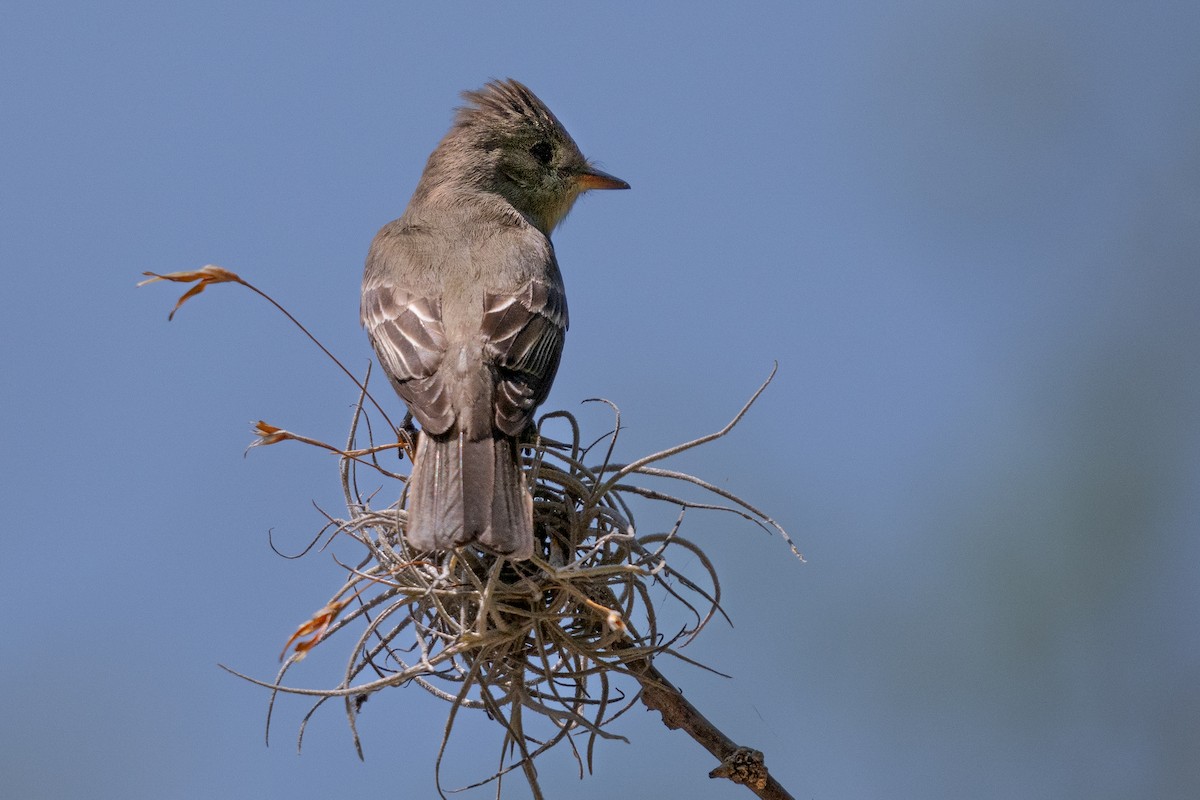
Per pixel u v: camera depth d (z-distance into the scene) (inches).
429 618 289.1
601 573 275.4
